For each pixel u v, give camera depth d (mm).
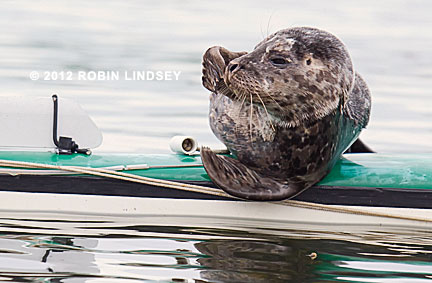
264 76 22688
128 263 19172
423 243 22953
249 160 24828
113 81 55094
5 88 52188
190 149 27109
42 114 26984
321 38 23266
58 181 25281
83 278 17859
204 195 25344
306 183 24781
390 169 25844
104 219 24641
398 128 46562
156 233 22766
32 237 21641
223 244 21578
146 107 49094
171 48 65938
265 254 20594
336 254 20969
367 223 25500
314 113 23281
